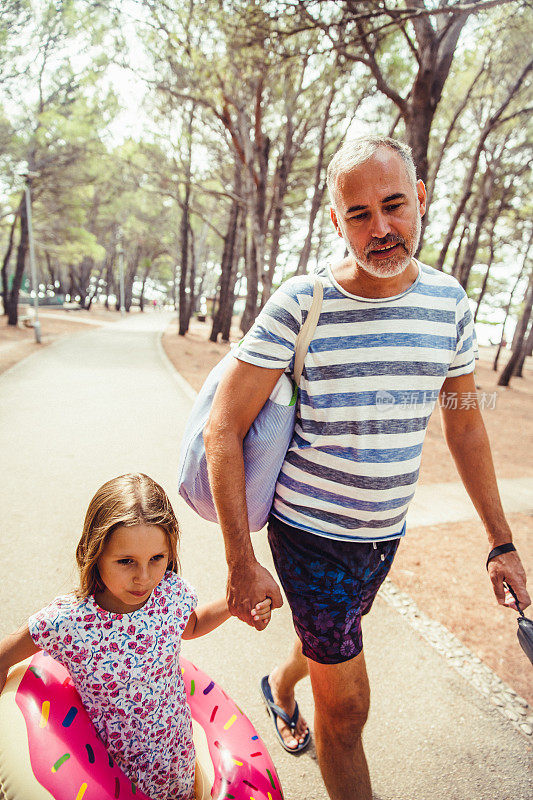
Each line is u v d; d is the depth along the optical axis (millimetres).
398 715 2523
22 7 12852
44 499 4758
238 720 1840
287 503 1684
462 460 1879
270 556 4172
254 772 1646
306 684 2727
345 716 1704
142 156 17078
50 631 1452
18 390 9820
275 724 2348
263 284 12516
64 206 21250
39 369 12578
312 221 14594
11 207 23781
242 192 17266
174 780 1616
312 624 1668
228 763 1649
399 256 1447
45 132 17656
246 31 6512
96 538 1431
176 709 1605
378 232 1419
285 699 2336
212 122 14109
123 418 8109
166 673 1561
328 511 1636
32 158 18156
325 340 1521
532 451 9242
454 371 1757
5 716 1521
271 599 1475
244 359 1519
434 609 3434
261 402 1551
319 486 1627
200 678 1965
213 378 1766
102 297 75000
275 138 16188
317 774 2168
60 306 42312
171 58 9984
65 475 5422
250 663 2822
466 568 4051
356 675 1688
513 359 20281
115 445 6621
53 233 23703
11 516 4344
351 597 1672
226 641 2996
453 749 2350
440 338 1596
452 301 1641
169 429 7598
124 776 1486
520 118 13438
